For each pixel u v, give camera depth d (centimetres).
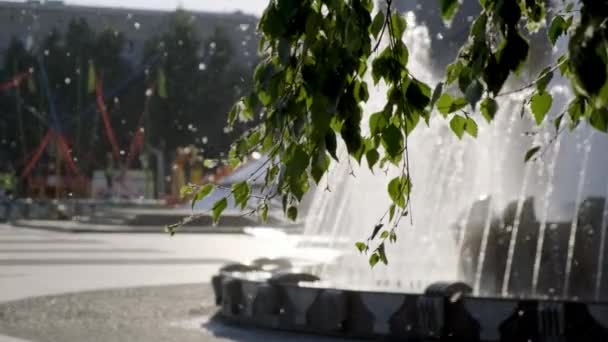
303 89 449
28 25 13188
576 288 1577
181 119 11644
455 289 1376
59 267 2942
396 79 470
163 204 8706
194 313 1814
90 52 11644
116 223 6450
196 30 12638
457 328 1325
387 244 2348
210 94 11688
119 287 2342
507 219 1628
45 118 11488
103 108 11231
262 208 514
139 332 1574
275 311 1548
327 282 1978
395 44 470
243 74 12088
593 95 382
